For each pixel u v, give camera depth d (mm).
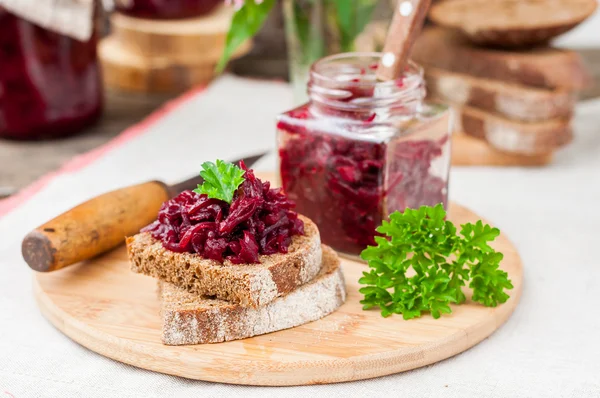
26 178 747
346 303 561
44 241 564
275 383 509
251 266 529
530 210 691
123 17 945
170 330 521
